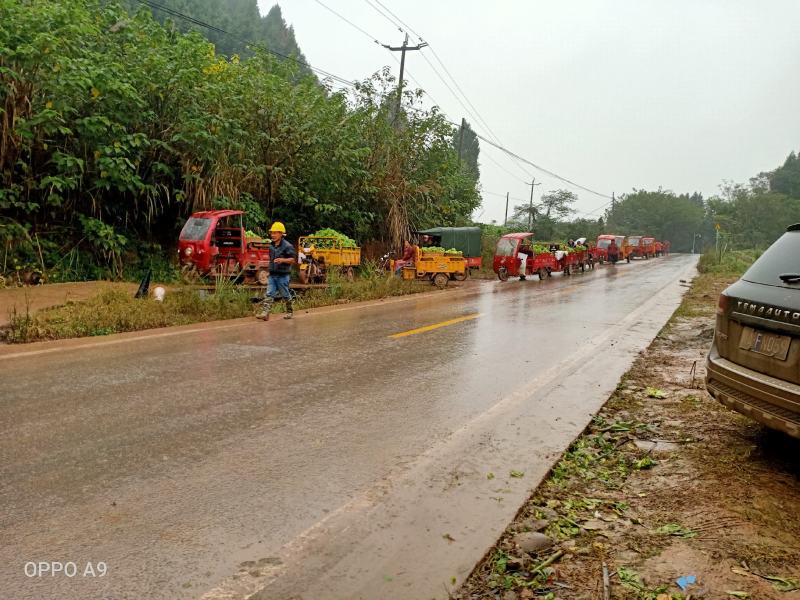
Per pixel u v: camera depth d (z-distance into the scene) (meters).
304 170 19.22
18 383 5.59
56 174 13.84
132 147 14.56
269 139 17.69
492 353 8.07
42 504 3.25
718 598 2.61
